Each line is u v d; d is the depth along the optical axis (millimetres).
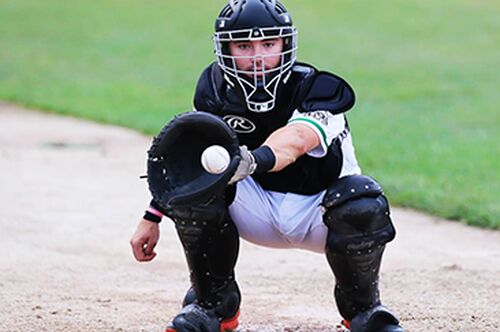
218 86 15234
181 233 15195
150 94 61656
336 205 14570
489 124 49219
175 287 21312
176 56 77000
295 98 14883
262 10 14602
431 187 33438
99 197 32250
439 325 17859
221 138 13312
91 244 25734
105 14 95188
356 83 64125
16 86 65125
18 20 93188
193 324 15586
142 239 15914
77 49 80438
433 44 78875
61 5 99875
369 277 15094
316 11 92500
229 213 15680
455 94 59656
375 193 14648
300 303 19766
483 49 76625
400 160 39156
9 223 28094
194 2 100062
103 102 58188
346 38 81438
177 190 13297
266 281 21812
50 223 28297
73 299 19938
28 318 18281
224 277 15719
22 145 43719
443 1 96438
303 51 76250
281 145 13945
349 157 15719
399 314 18625
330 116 14734
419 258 24250
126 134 47188
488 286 21031
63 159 39781
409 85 63219
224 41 14695
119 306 19438
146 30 87812
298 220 15445
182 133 13492
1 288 20688
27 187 33781
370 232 14633
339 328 17609
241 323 18047
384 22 87938
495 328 17703
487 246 25859
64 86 64938
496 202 30812
